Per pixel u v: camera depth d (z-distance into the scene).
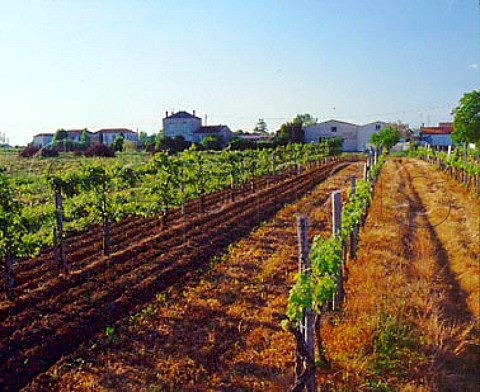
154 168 19.33
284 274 12.89
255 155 33.16
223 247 15.82
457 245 14.34
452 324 9.30
